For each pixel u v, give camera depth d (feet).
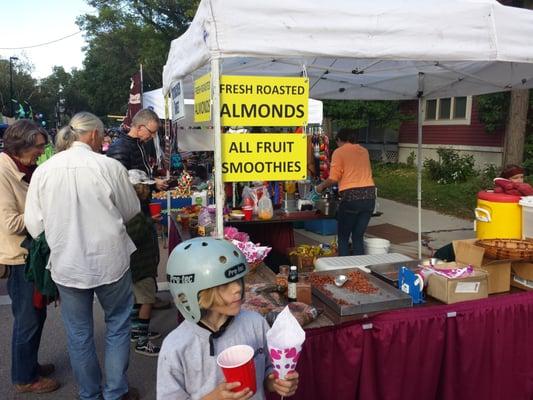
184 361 4.50
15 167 8.54
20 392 9.75
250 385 3.99
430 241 21.80
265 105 7.91
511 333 7.93
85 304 8.02
